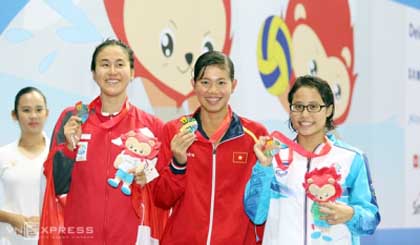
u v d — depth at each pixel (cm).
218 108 245
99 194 236
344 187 230
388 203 498
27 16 297
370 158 481
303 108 234
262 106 404
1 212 284
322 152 235
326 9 451
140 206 242
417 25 538
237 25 390
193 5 367
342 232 230
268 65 408
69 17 311
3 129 291
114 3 329
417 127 534
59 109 308
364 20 481
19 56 295
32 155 293
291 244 229
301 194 231
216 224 242
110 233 235
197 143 248
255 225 246
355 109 470
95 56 246
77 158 238
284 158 237
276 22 414
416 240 527
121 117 245
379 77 493
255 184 229
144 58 342
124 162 236
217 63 243
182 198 245
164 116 352
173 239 245
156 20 348
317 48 443
